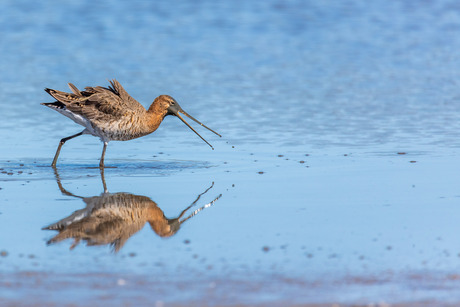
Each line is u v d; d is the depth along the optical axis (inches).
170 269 393.4
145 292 361.1
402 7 1530.5
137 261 406.9
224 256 414.0
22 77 1014.4
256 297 355.3
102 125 652.1
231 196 542.6
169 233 458.3
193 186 574.6
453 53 1171.9
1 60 1113.4
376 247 426.3
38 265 399.5
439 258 408.2
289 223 473.4
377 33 1320.1
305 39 1283.2
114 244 438.0
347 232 453.7
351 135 743.1
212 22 1402.6
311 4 1556.3
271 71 1067.9
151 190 565.3
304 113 839.7
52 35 1289.4
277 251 421.1
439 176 589.9
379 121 797.2
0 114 839.7
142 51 1188.5
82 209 512.4
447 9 1509.6
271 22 1403.8
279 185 571.2
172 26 1368.1
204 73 1051.3
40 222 480.1
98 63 1103.6
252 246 430.3
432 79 1005.2
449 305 345.7
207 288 366.3
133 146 730.8
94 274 386.0
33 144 728.3
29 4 1519.4
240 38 1286.9
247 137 746.2
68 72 1042.7
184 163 657.6
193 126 800.9
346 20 1422.2
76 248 430.0
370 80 1007.0
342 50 1203.9
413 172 604.1
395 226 464.4
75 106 649.0
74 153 702.5
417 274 384.8
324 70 1072.2
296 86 978.7
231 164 647.8
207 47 1222.9
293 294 358.9
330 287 367.9
